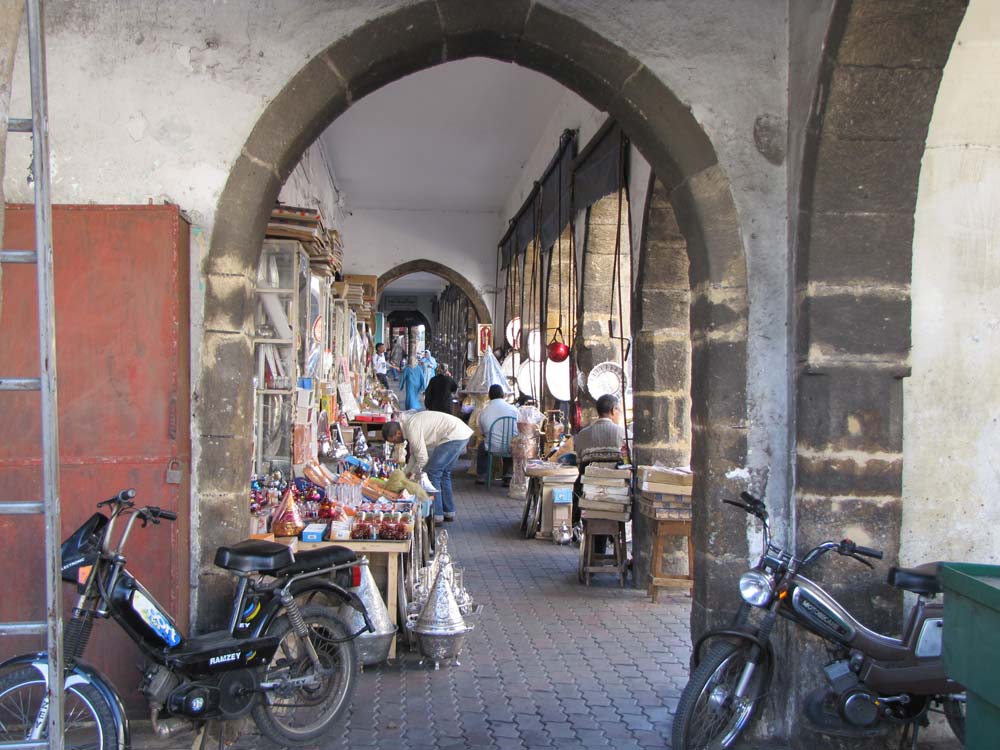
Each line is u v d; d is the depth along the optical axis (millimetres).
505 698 4602
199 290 4027
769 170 4238
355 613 4801
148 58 4031
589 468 7367
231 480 4035
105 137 4012
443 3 4129
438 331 31828
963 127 4172
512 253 15195
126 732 3129
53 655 2322
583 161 8953
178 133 4031
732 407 4219
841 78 3746
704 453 4297
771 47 4242
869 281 3996
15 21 2113
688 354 7062
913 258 4164
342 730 4129
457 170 14453
